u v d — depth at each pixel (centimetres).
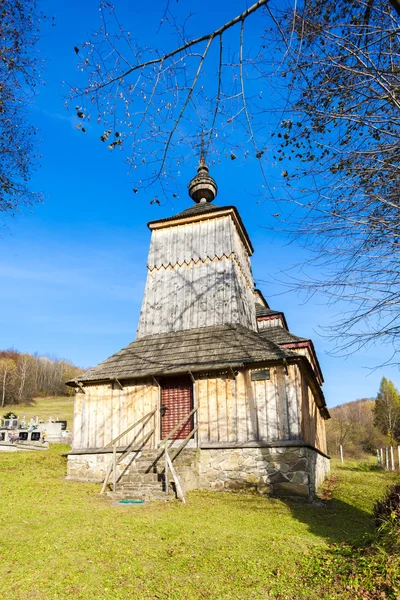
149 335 1714
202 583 584
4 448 2427
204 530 823
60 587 560
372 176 572
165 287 1789
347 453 4541
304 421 1355
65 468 1680
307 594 547
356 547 687
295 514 1009
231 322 1605
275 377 1326
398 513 678
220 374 1393
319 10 541
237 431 1320
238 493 1232
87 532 790
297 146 605
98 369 1596
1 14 823
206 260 1758
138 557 676
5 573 593
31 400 7925
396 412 5541
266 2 518
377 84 544
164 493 1119
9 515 890
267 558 675
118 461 1238
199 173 2192
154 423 1439
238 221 1881
